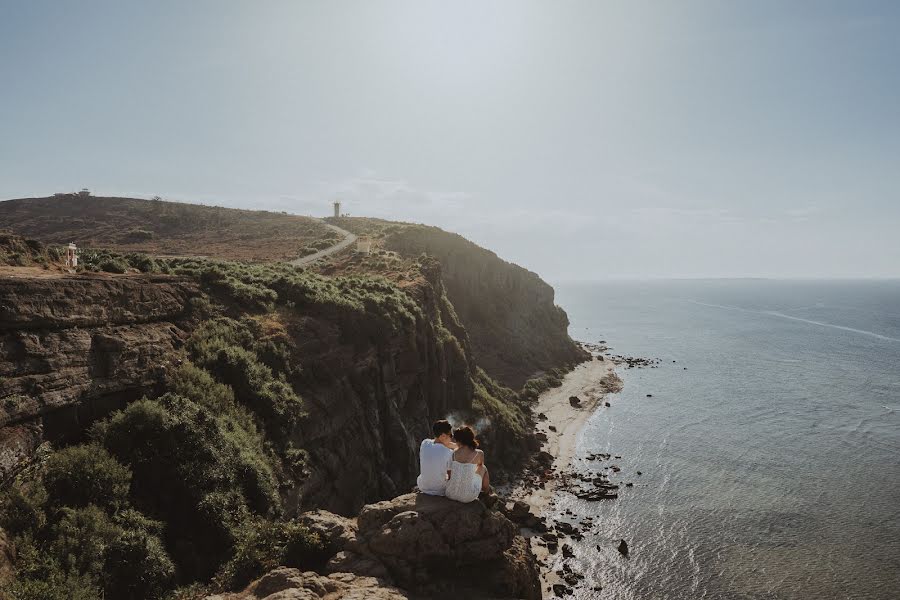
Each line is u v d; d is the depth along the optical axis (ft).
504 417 230.68
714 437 250.57
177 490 69.31
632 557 145.89
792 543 153.89
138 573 55.06
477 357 335.26
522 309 416.87
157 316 99.09
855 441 243.40
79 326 76.59
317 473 104.27
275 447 95.81
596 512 172.76
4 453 56.85
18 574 47.29
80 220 426.51
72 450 62.90
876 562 144.56
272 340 116.06
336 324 137.39
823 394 337.31
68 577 49.49
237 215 476.95
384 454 135.95
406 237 364.17
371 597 33.50
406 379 157.89
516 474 202.90
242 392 98.94
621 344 596.29
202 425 78.23
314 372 120.98
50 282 74.54
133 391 80.84
